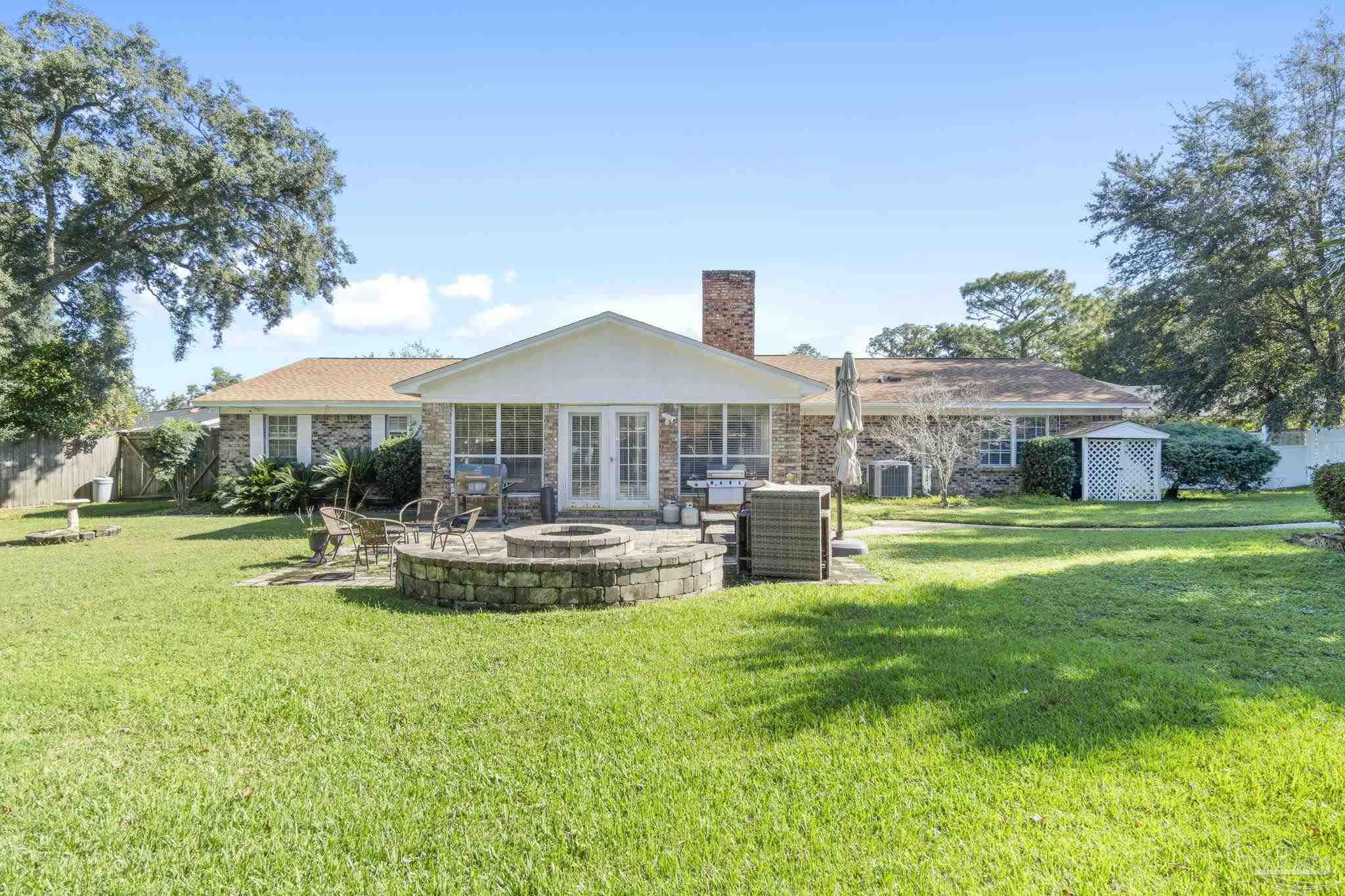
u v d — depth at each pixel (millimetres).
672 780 3271
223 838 2889
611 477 14602
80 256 19688
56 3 17344
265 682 4660
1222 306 23812
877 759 3414
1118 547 9844
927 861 2619
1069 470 18312
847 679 4465
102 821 3045
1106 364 31141
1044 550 9867
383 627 6031
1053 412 19781
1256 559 8047
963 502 17859
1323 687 4203
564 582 6621
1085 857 2613
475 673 4781
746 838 2803
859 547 9867
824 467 19984
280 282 22547
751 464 14570
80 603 7301
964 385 20938
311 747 3732
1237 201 24469
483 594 6711
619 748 3617
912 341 52406
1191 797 3008
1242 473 19266
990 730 3699
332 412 19984
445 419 14531
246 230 20906
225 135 19562
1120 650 5031
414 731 3889
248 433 19922
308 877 2639
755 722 3877
